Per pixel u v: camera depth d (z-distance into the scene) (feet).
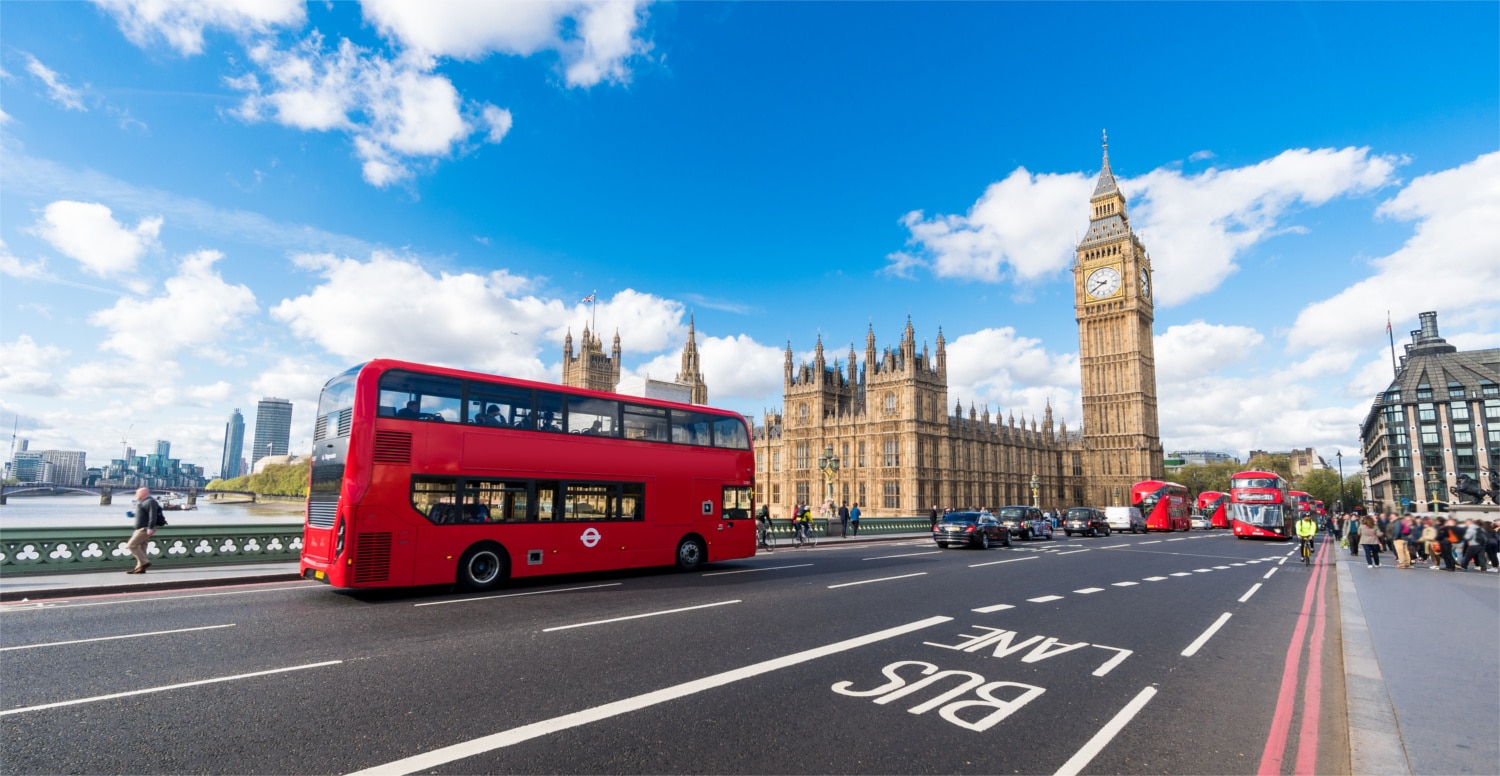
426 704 27.07
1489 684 29.81
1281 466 629.92
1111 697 29.71
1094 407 388.37
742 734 24.32
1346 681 30.30
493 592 57.72
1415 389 386.52
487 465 59.52
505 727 24.66
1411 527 92.63
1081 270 402.11
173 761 21.40
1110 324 388.98
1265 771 22.03
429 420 56.95
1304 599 62.08
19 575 59.67
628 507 69.56
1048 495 368.68
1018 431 347.36
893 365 275.59
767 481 317.42
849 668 33.14
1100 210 409.90
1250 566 96.22
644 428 72.28
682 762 21.84
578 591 58.70
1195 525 356.38
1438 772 20.12
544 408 64.44
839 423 286.46
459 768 21.11
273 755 21.93
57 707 26.30
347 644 37.06
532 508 62.08
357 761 21.53
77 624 41.60
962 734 24.76
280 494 625.82
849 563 87.35
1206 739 24.89
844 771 21.36
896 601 54.03
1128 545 138.92
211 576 61.26
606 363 443.32
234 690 28.60
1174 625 47.16
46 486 582.76
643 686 29.73
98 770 20.68
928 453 268.41
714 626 42.93
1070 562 93.40
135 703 26.84
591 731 24.39
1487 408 364.79
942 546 122.11
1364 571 87.10
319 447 58.85
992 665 34.32
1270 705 29.12
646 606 50.55
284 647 36.22
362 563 52.03
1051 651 37.81
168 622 42.60
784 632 41.27
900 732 24.80
